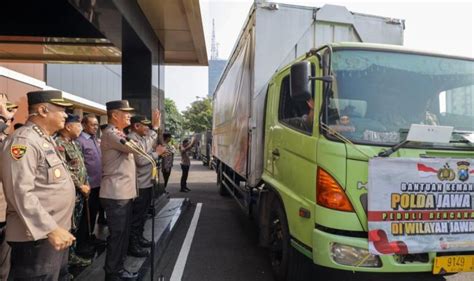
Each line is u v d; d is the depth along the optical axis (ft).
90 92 80.69
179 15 21.68
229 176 30.30
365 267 10.20
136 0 19.60
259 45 16.78
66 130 14.28
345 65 11.76
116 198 12.62
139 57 23.68
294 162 12.76
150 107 23.86
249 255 18.11
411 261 10.48
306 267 12.87
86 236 16.05
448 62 12.74
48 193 8.22
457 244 10.61
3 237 11.02
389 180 10.33
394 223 10.31
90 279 13.41
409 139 10.55
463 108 12.59
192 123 148.25
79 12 18.28
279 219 14.19
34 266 8.10
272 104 15.75
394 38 17.60
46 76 57.72
